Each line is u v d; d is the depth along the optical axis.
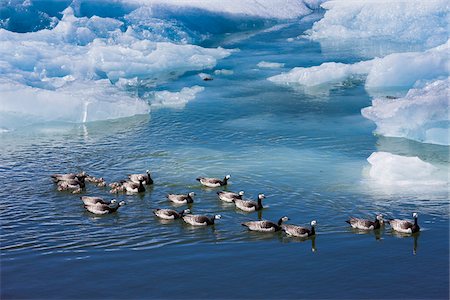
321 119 51.28
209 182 35.81
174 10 100.38
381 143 43.97
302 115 52.81
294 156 41.41
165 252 27.38
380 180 36.19
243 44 93.12
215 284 24.42
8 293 23.81
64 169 39.22
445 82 49.81
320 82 66.44
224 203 33.41
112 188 35.34
